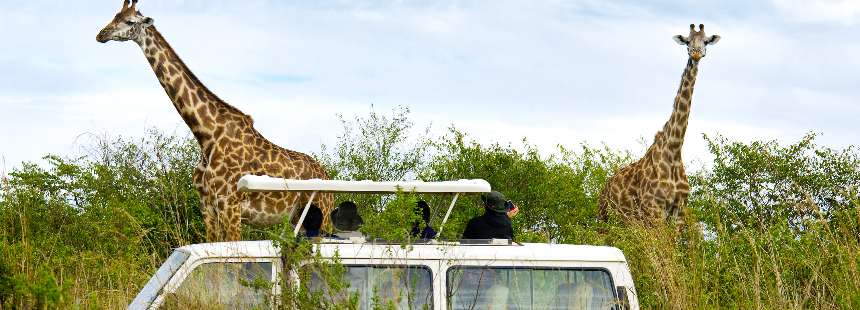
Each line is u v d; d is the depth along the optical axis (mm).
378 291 11242
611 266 11633
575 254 11648
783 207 20578
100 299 13992
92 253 16719
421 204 14891
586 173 29406
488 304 11359
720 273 14930
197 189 21688
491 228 15539
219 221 21047
